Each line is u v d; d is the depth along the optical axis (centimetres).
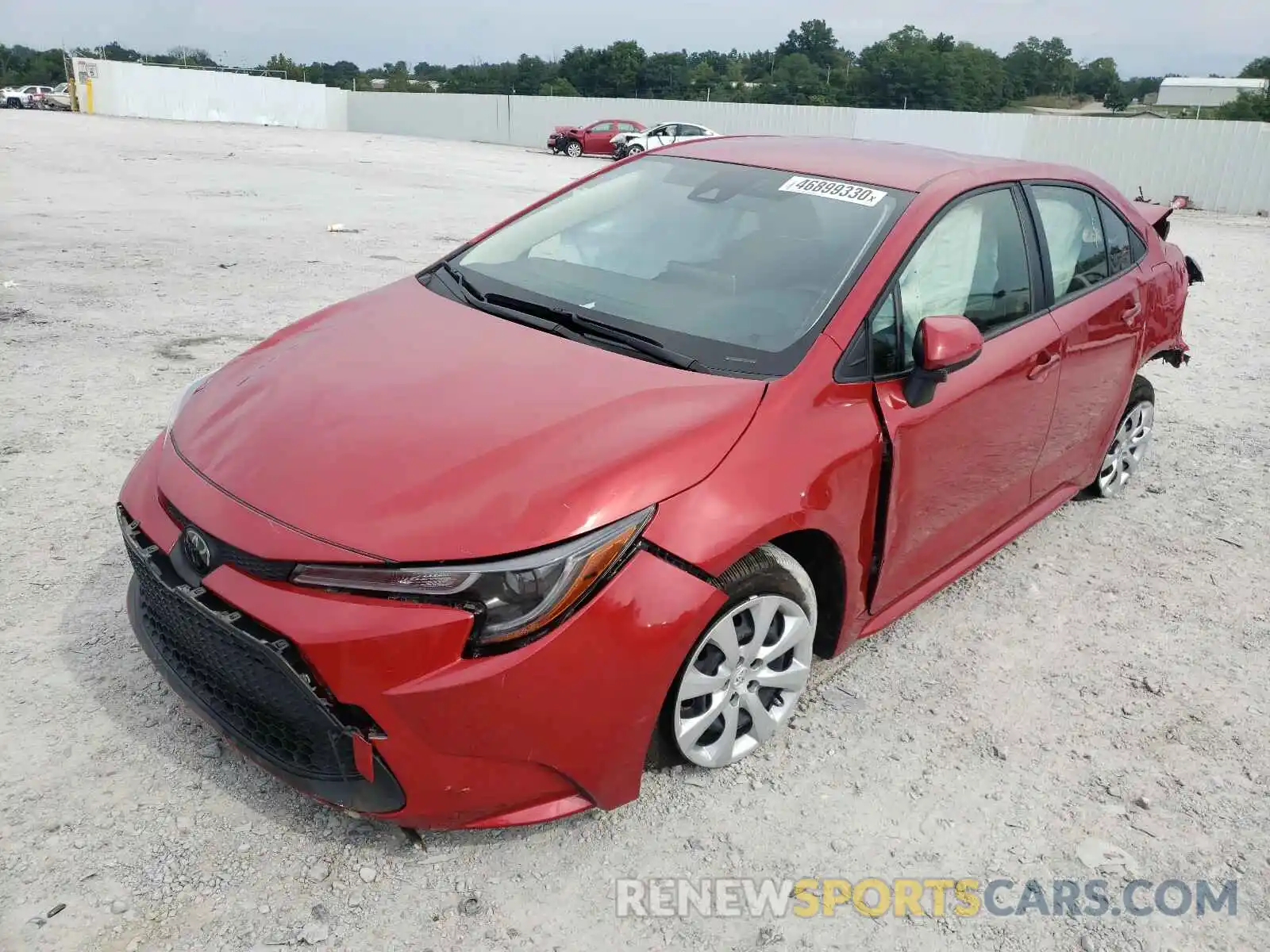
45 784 254
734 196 349
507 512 220
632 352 286
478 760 221
